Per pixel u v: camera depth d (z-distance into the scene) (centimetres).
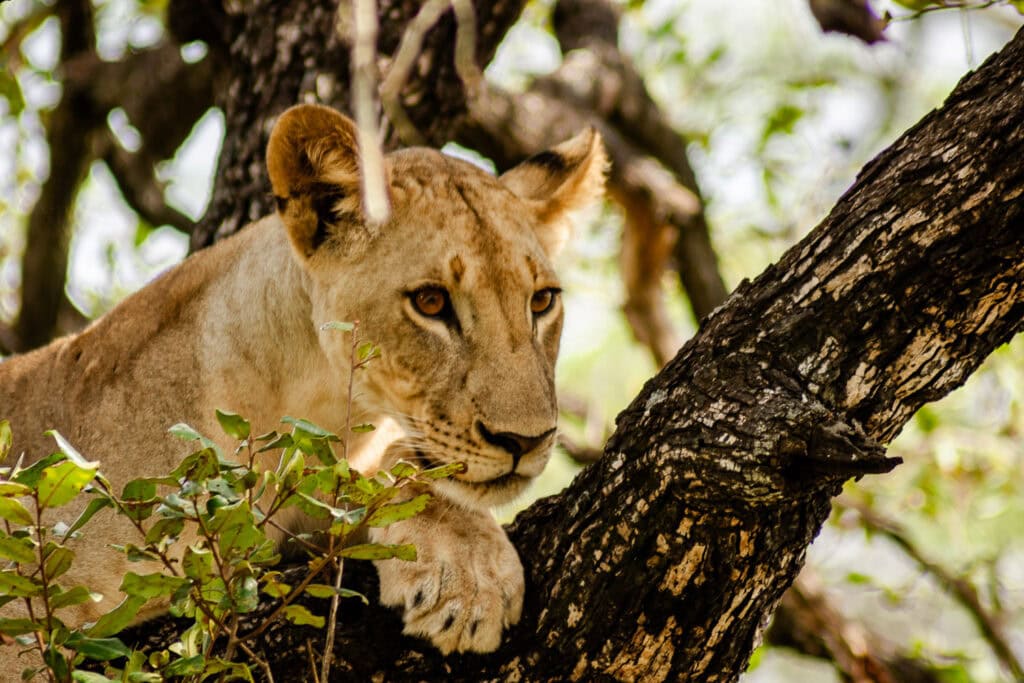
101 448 817
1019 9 770
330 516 616
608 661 686
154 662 599
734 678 696
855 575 1377
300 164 791
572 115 1383
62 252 1409
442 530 740
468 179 821
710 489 632
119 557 767
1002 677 1353
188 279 869
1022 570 1495
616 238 1534
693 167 1596
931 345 652
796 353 657
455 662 705
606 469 686
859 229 661
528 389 771
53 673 594
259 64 1012
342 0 974
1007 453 1368
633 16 1609
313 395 832
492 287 780
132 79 1436
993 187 634
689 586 659
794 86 1495
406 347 785
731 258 1680
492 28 1038
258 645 703
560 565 700
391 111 809
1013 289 645
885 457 595
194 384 823
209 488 563
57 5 1427
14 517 571
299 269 820
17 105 1074
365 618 718
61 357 874
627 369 1698
